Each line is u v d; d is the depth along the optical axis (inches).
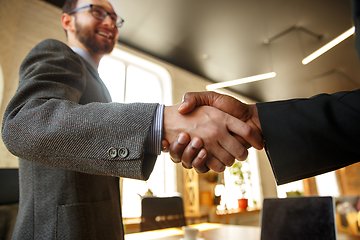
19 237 21.2
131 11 131.5
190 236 48.0
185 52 172.7
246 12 135.1
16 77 102.4
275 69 197.3
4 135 16.4
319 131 17.5
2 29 95.3
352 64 189.3
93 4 41.0
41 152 15.8
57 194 22.1
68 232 21.0
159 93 184.4
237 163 235.5
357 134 16.8
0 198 38.3
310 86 227.3
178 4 127.3
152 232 62.9
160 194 164.4
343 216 96.7
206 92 20.9
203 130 18.7
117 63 165.2
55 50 24.2
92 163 15.7
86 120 16.2
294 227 38.7
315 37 157.3
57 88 19.2
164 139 19.1
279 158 17.8
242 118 20.3
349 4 129.8
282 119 18.6
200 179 175.8
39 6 120.4
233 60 184.1
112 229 24.8
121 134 16.1
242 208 206.8
